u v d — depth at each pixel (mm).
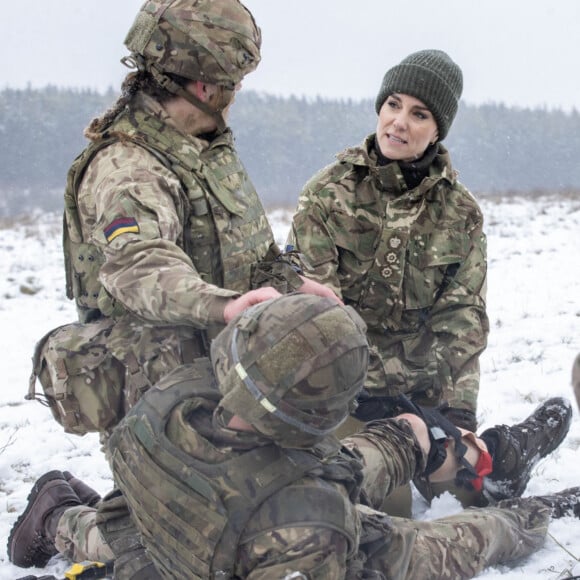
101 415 2746
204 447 2188
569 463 3725
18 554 3047
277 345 2066
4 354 6895
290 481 2148
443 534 2707
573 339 6199
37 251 12031
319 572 2105
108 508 2541
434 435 3096
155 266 2309
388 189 3578
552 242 11219
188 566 2184
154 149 2619
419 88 3441
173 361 2652
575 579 2539
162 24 2635
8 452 4453
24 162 87000
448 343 3615
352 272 3594
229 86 2713
